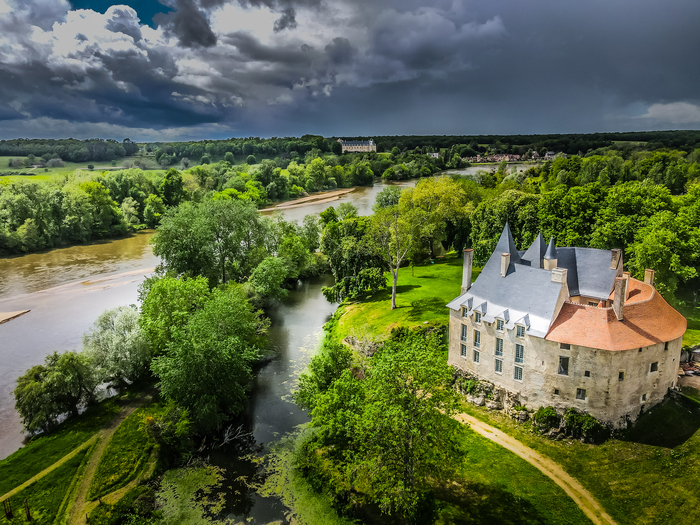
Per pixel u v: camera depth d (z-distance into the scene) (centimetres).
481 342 6044
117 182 19312
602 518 4159
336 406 5284
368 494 4706
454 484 4703
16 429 5850
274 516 4581
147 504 4641
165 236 9531
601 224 8944
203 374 5866
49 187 15950
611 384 5000
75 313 9788
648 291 5869
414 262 12044
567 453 5003
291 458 5416
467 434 5425
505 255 6097
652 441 4944
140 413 6000
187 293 7362
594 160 19050
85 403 6228
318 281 12275
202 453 5516
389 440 4309
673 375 5481
